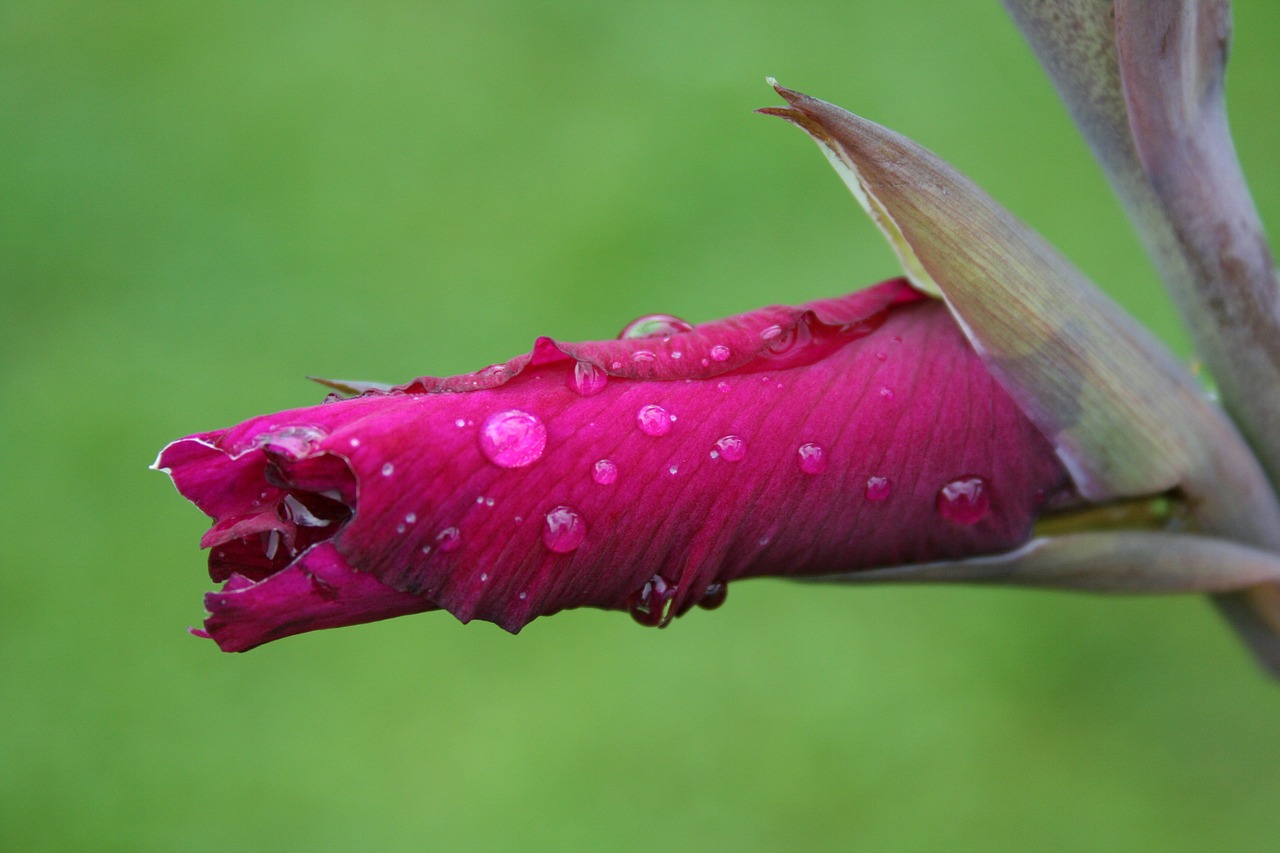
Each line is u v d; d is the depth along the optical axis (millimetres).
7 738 462
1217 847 413
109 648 479
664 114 610
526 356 228
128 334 552
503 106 630
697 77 624
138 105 646
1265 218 512
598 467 227
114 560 500
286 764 455
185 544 507
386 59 662
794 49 625
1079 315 236
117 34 684
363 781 455
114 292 565
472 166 600
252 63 669
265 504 225
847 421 232
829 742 453
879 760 448
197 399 533
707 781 448
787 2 651
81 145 631
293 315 555
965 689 461
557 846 440
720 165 588
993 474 235
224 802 450
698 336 232
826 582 239
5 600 492
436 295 559
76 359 547
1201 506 243
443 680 478
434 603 226
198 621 489
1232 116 552
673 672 476
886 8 639
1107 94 240
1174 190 239
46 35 691
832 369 233
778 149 591
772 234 560
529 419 226
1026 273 234
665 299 544
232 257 583
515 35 664
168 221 596
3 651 481
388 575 223
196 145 631
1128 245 534
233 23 697
